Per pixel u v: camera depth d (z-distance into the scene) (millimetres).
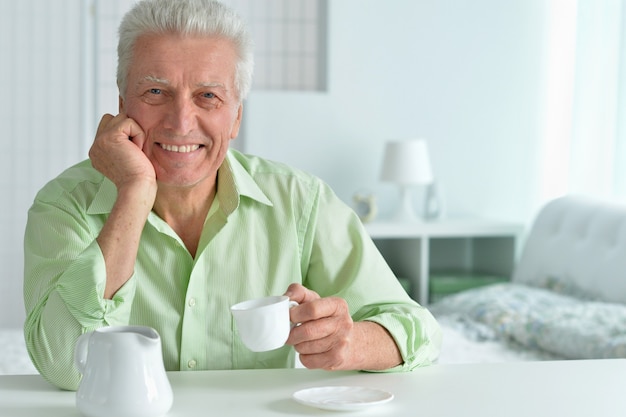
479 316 3873
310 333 1440
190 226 1712
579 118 4816
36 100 5027
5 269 5031
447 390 1436
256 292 1725
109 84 5086
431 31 5332
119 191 1481
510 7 5402
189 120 1552
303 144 5207
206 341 1692
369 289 1736
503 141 5441
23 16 4988
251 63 1651
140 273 1675
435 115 5355
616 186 4531
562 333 3359
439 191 5172
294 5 5297
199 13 1548
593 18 4711
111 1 5055
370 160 5297
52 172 5062
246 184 1739
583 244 4223
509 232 5035
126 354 1225
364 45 5262
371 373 1550
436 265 5555
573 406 1346
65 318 1418
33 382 1478
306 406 1334
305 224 1785
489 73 5402
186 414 1285
